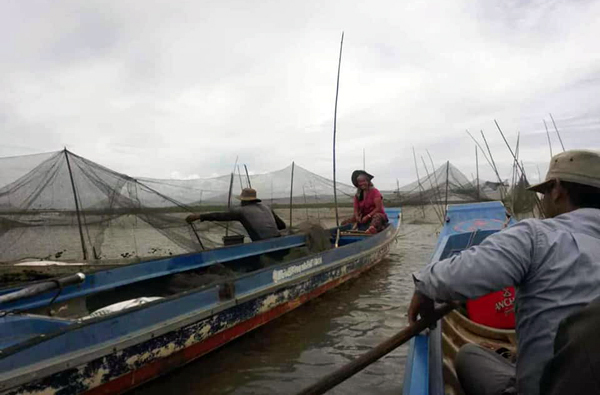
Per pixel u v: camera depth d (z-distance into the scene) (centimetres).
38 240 713
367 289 672
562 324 107
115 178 787
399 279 742
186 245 787
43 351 278
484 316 367
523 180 902
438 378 232
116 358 322
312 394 175
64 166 732
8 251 689
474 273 148
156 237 822
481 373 216
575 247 143
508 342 342
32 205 714
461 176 1669
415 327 213
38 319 331
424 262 910
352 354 424
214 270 544
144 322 347
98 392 313
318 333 478
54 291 404
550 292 142
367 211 952
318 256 607
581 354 95
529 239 149
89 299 441
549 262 144
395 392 346
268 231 682
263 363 404
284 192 1261
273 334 475
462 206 832
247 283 461
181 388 357
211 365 398
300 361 408
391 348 201
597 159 154
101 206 762
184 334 381
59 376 285
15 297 318
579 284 138
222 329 426
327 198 1290
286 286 527
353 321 518
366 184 947
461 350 245
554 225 151
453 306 232
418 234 1462
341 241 882
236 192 1004
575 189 159
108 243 787
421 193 1700
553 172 166
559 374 101
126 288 477
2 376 254
